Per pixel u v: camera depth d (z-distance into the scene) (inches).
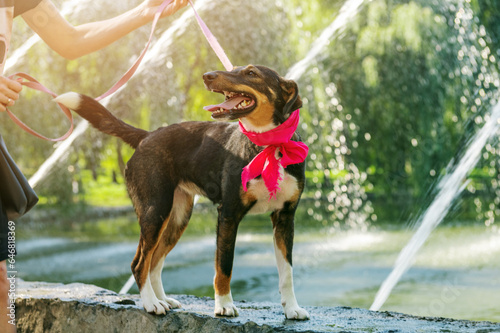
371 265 295.3
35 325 138.5
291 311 112.0
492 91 512.7
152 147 126.6
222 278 114.7
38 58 474.0
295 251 354.9
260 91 108.8
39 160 522.0
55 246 424.8
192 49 474.6
